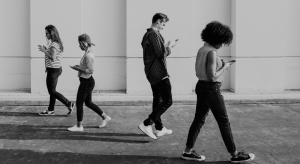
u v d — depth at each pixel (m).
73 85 9.22
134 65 9.11
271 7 9.28
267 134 6.05
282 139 5.76
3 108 7.94
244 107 8.14
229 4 9.57
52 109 7.36
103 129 6.30
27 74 9.66
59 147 5.31
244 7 9.23
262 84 9.39
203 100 4.51
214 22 4.43
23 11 9.48
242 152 4.63
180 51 9.15
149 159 4.82
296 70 9.94
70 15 9.09
